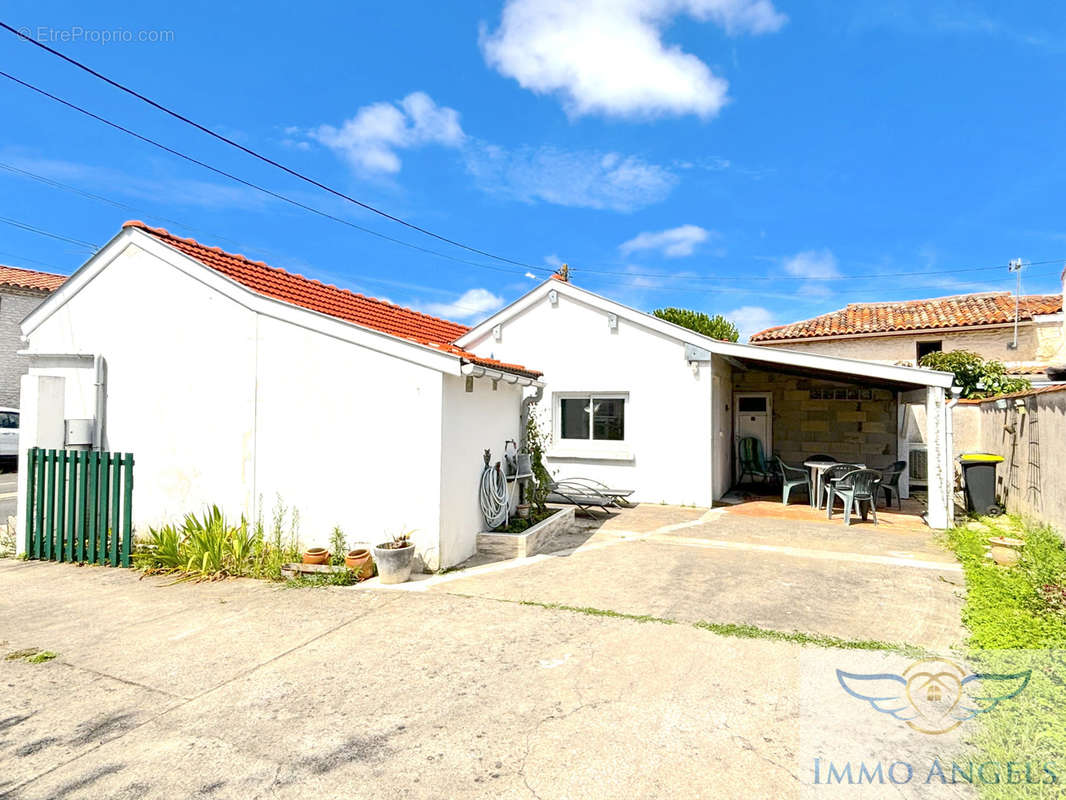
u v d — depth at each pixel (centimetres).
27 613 530
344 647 449
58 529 724
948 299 1938
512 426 869
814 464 1086
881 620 503
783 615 516
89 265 798
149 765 298
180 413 748
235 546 650
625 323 1193
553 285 1249
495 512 781
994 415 1188
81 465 716
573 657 427
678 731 325
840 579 631
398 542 632
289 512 695
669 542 822
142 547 726
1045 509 826
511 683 386
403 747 313
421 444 647
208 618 514
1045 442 827
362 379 668
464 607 540
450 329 1361
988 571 630
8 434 1686
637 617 511
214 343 733
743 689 374
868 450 1377
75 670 411
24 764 299
